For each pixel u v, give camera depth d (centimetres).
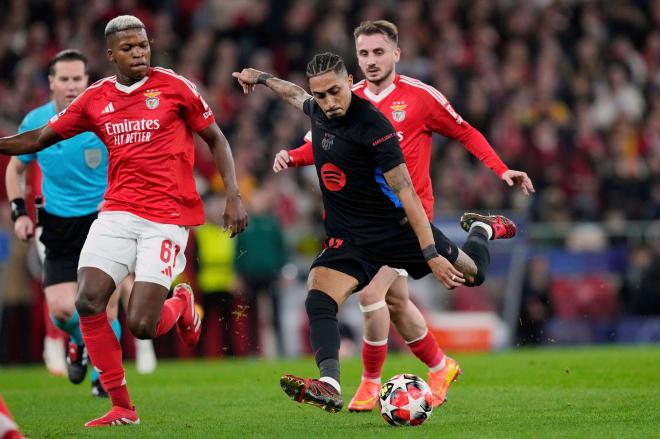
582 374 3175
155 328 2259
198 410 2520
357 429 2112
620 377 3062
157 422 2297
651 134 7069
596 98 7225
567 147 6512
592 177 6431
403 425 2145
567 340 5144
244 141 5769
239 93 6369
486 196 5800
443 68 6675
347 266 2270
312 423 2242
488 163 2562
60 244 2952
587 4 7850
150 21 6569
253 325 4803
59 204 2950
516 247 5116
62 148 2922
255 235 4781
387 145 2172
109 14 6394
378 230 2273
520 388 2869
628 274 5262
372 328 2456
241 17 6844
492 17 7494
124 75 2284
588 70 7375
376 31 2517
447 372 2552
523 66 7206
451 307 4944
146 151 2273
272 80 2458
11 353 4659
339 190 2275
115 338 2273
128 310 2234
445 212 5638
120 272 2283
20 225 2986
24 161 2997
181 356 4772
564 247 5234
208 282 4741
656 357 3631
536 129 6469
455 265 2353
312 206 5594
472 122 6431
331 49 6725
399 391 2150
